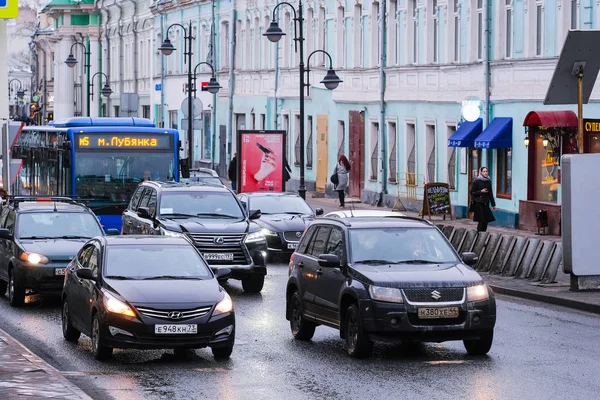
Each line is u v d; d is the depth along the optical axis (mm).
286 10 119250
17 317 44312
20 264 47062
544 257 51938
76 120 71125
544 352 34969
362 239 36000
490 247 55688
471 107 81438
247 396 29047
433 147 90312
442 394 28812
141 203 56625
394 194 96000
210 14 141000
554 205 71375
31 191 76688
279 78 121250
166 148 68562
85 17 191750
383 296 33406
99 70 189750
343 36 106562
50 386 28484
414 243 36125
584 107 70312
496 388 29484
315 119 112500
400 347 36531
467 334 33656
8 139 53500
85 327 36094
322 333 39906
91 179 67562
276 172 84312
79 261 38406
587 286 48250
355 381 30750
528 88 75125
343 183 96875
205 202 54344
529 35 75438
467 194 83750
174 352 36188
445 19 86812
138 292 34250
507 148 78688
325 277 36250
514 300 47781
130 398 28906
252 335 39281
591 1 69062
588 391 28984
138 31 168875
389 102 96625
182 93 150375
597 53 47562
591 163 47938
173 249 37156
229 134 135250
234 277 51031
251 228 52062
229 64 135375
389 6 96812
